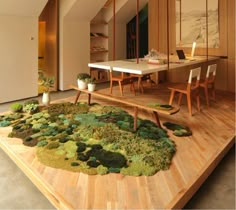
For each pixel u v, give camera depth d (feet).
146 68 13.58
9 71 18.69
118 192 7.27
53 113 13.80
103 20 26.84
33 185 8.54
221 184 8.78
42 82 18.37
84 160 8.87
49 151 9.49
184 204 7.30
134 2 25.86
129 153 9.34
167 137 11.00
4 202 7.68
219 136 11.37
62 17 21.76
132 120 12.80
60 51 22.43
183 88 14.80
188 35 22.82
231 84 21.09
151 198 7.02
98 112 14.19
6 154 10.57
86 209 6.56
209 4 21.24
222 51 21.22
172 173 8.27
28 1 17.99
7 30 18.08
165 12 23.85
